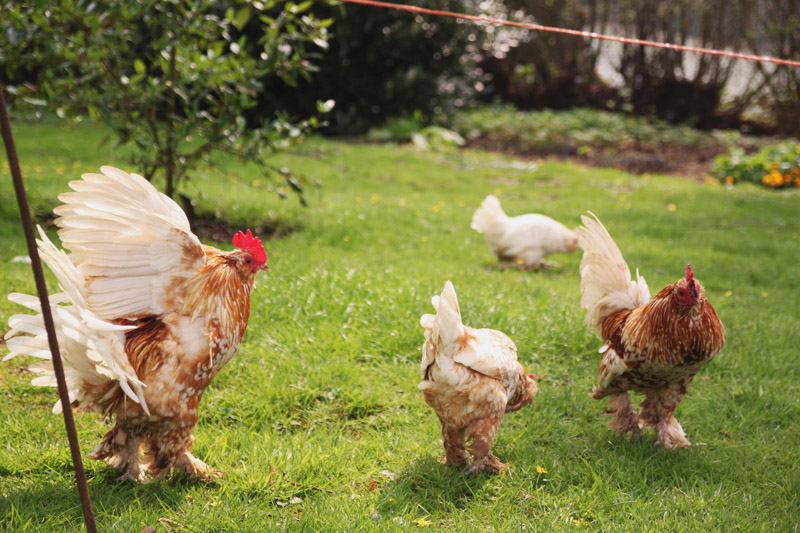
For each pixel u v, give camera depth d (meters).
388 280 7.09
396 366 5.54
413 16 18.77
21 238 8.22
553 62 25.55
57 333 3.30
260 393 4.98
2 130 2.40
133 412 3.66
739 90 24.25
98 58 8.10
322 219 10.33
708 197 14.25
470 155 17.75
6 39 8.21
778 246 10.70
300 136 8.96
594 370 5.83
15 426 4.37
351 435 4.72
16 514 3.44
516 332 6.14
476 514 3.85
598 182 15.23
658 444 4.69
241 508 3.66
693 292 4.20
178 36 8.40
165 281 3.71
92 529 2.79
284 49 8.55
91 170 11.91
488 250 9.79
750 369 5.96
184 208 9.13
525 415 5.05
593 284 4.95
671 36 23.73
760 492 4.22
